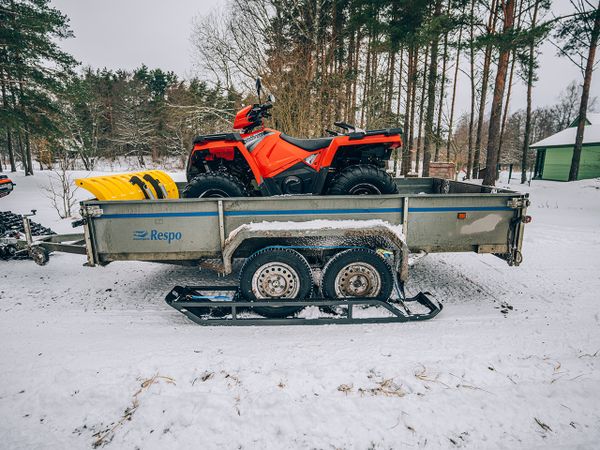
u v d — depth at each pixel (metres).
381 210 2.96
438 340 2.60
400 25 13.23
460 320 3.03
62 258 5.09
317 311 3.12
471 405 1.88
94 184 3.26
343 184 3.37
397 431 1.71
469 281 4.09
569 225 7.58
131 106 34.81
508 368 2.21
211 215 2.95
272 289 2.98
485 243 3.07
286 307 3.00
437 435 1.69
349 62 14.98
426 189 5.15
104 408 1.89
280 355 2.36
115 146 35.19
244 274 2.95
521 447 1.63
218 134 3.48
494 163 12.61
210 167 3.82
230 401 1.90
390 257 3.07
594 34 11.53
